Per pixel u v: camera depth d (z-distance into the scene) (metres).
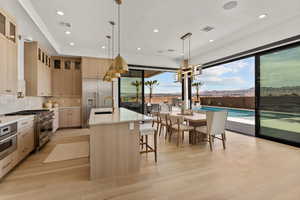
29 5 2.69
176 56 6.33
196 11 2.99
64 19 3.27
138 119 2.38
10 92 2.64
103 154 2.23
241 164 2.64
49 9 2.89
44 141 3.49
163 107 5.82
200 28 3.74
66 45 4.97
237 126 5.18
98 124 2.12
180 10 2.96
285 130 3.72
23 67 3.87
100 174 2.21
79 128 5.42
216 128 3.33
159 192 1.88
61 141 3.94
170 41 4.62
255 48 4.08
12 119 2.45
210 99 6.65
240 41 4.42
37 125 3.19
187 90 7.02
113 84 5.82
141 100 6.50
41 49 4.35
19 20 2.91
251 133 4.72
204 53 5.78
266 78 4.08
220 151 3.26
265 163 2.67
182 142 3.89
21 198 1.76
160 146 3.61
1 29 2.40
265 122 4.15
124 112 3.42
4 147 2.12
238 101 5.70
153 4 2.75
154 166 2.58
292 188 1.95
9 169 2.24
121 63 2.52
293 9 2.89
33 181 2.12
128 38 4.39
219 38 4.36
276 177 2.21
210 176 2.25
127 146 2.36
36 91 4.02
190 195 1.82
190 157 2.95
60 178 2.20
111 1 2.66
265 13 3.04
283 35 3.40
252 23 3.48
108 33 4.03
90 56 5.45
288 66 3.61
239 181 2.12
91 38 4.37
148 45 4.97
